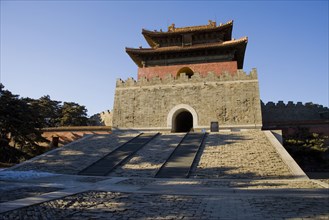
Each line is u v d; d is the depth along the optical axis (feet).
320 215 22.86
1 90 96.43
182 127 132.05
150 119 114.11
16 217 22.58
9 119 93.35
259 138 78.02
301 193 33.45
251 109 104.73
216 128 106.32
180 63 131.23
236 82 109.19
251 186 40.27
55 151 77.41
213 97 110.01
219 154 65.67
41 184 42.88
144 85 118.62
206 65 123.44
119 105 119.34
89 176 53.83
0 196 31.83
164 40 139.95
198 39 137.39
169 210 25.41
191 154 66.64
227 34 137.69
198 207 26.48
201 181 46.39
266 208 25.59
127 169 58.75
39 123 106.22
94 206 27.27
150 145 79.30
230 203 28.12
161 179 49.34
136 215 23.72
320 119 121.19
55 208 26.32
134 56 135.95
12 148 96.12
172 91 114.83
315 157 85.61
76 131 124.47
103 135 96.63
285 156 61.26
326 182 43.32
